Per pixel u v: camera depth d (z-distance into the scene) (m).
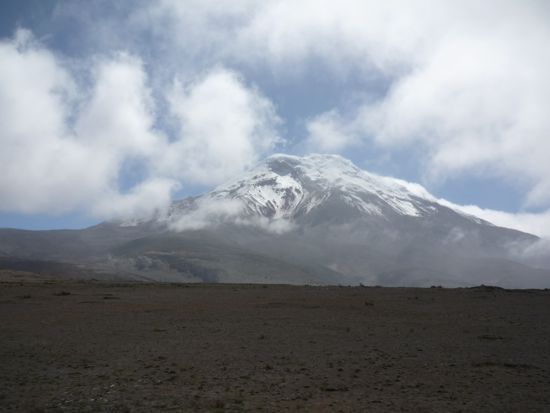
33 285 55.84
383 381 15.09
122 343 21.34
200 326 26.30
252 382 14.88
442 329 25.39
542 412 12.23
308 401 13.02
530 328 25.72
